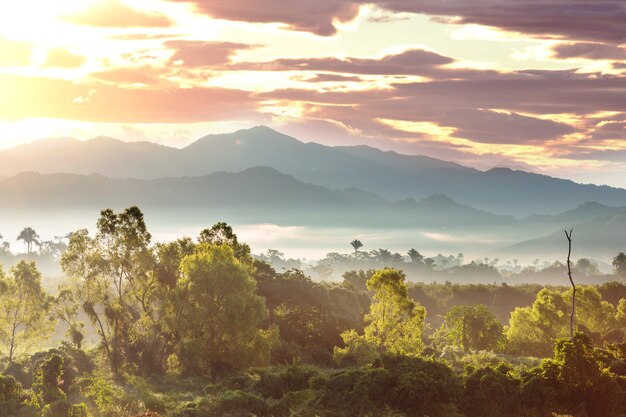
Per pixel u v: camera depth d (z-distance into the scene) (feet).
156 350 216.13
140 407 155.84
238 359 199.93
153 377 205.77
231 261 209.15
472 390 152.66
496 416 147.33
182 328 203.31
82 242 223.10
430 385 148.05
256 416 147.23
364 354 199.41
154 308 228.02
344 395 149.28
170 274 224.94
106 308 222.69
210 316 201.36
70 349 217.56
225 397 151.33
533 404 148.15
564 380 150.51
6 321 234.79
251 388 164.04
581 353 151.02
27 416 153.17
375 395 148.25
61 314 231.09
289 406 149.79
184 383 193.98
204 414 148.25
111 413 153.69
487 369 155.12
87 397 165.17
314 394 152.15
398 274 206.59
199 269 202.90
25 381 190.60
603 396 149.69
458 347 234.17
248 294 205.36
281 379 164.55
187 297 205.36
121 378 205.05
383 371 151.94
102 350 222.89
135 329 221.05
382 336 204.85
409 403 146.51
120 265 224.12
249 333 202.28
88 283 223.51
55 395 160.15
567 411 147.33
